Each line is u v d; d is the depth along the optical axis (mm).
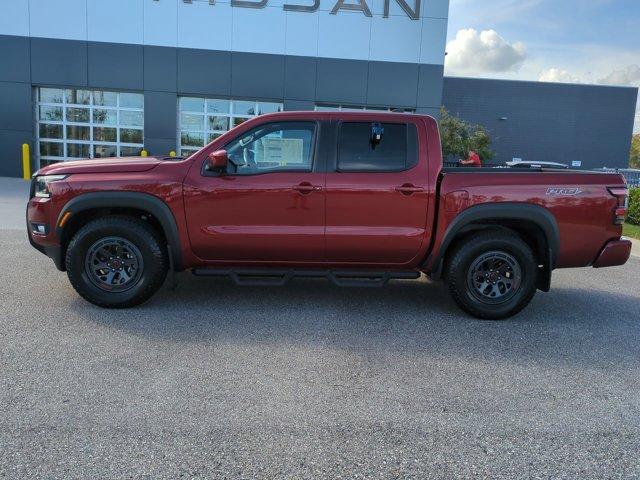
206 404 3352
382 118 5164
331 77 19062
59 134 19203
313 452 2873
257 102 19391
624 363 4293
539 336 4883
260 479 2635
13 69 18453
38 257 7336
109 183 4957
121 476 2619
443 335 4812
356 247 5160
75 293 5668
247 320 5020
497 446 3004
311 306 5551
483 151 22922
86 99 19062
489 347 4547
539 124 32812
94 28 18406
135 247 5055
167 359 4031
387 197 5078
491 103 32469
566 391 3740
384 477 2686
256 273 5234
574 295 6531
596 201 5137
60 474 2617
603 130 33125
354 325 4992
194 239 5082
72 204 4945
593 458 2918
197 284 6242
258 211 5059
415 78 19234
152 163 5109
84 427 3037
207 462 2752
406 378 3852
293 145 5137
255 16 18672
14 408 3219
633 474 2783
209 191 5008
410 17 18891
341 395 3541
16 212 11516
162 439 2945
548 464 2850
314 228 5090
